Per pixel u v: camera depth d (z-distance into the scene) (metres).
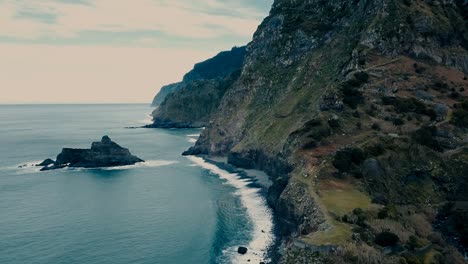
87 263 66.62
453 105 97.19
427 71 111.50
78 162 143.25
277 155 112.31
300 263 52.78
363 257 50.97
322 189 74.38
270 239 74.69
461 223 64.00
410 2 125.44
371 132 91.25
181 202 99.00
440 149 84.94
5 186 114.06
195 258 67.94
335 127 96.56
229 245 72.44
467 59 119.25
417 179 78.81
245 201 98.69
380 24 120.56
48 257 68.62
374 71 110.00
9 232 79.12
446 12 128.38
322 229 60.09
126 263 66.56
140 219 86.88
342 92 104.25
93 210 92.94
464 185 77.00
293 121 124.38
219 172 132.88
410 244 55.69
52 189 111.44
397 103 99.56
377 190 75.19
